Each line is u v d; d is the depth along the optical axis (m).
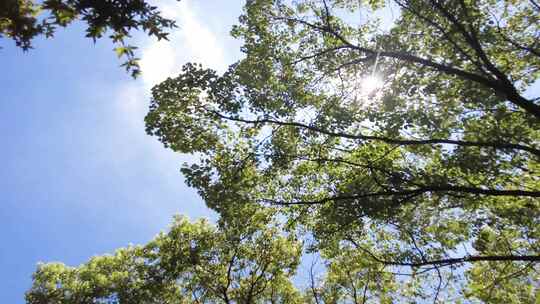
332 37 12.80
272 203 12.17
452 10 9.97
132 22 4.81
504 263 12.03
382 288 15.80
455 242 11.89
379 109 10.78
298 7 13.34
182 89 12.46
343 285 18.48
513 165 9.71
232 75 12.55
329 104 12.33
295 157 12.03
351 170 12.26
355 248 14.03
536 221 10.77
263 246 19.41
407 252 11.16
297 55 13.33
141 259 22.55
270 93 12.53
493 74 9.63
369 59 11.48
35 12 5.30
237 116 12.30
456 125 10.21
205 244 19.09
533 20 11.25
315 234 12.59
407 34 11.45
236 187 12.41
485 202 10.55
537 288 12.15
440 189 9.51
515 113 9.63
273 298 20.88
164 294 20.27
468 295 11.51
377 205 10.03
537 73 10.93
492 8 11.63
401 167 11.18
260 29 13.41
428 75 10.88
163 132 12.75
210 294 20.17
